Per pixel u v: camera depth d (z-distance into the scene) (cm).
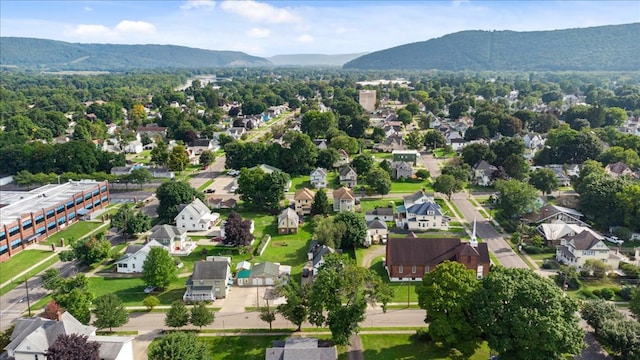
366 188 16612
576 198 15188
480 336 7481
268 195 14762
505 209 13488
